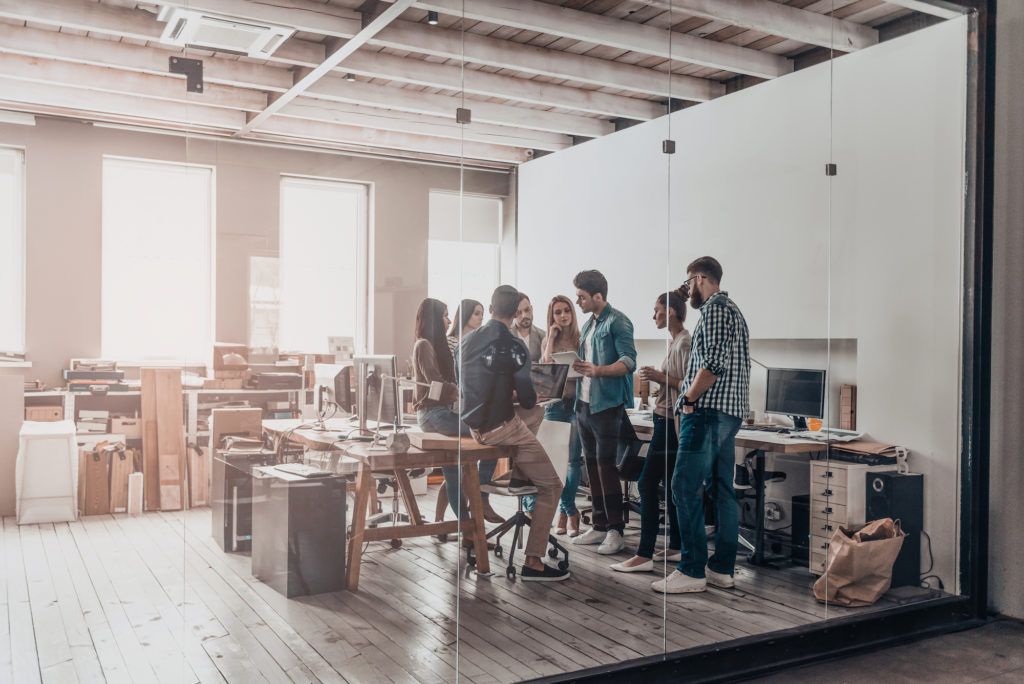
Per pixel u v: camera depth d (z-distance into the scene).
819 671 3.40
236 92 2.74
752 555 3.66
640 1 3.46
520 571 3.05
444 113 3.00
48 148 6.67
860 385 4.06
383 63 2.91
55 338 6.79
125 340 7.01
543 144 3.19
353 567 2.79
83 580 4.46
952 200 4.11
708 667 3.27
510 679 2.97
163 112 5.30
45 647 3.48
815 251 3.96
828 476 3.91
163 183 6.99
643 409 3.40
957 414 4.10
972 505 4.05
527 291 3.12
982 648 3.69
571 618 3.14
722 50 3.67
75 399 6.66
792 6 3.90
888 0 3.99
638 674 3.12
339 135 2.83
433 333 2.93
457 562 2.93
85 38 3.98
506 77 3.13
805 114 3.94
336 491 2.77
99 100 5.08
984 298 4.03
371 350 2.83
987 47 4.02
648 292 3.44
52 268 6.75
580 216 3.26
